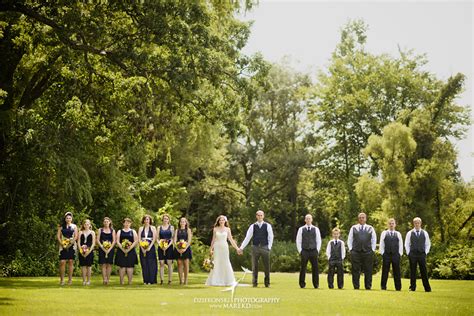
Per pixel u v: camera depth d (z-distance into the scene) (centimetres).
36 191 2792
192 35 2348
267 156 5806
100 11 2353
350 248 1972
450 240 3584
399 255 1942
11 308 1177
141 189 3631
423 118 3997
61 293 1541
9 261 2570
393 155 3806
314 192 6109
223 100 2680
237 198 5934
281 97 5844
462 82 4325
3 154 2655
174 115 3072
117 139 2912
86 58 2456
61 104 2852
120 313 1106
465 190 4009
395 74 5384
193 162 4803
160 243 2038
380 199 4031
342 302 1383
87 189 2769
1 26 2462
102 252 1984
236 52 2680
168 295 1515
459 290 1916
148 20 2278
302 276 1978
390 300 1460
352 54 5659
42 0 2311
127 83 2528
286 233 5922
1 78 2766
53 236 2709
